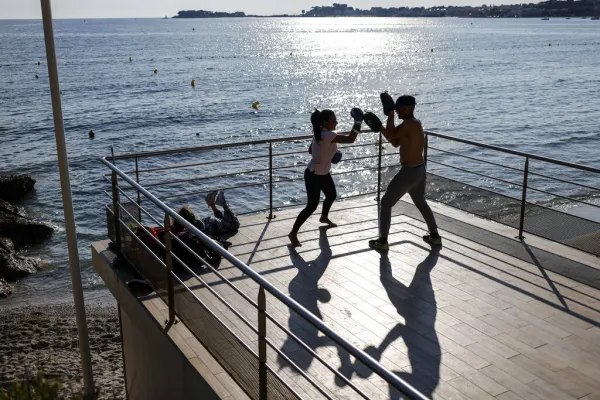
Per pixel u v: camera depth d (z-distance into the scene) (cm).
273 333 489
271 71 9344
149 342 536
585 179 2944
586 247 651
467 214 781
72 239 608
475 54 12794
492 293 564
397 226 752
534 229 693
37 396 350
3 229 2316
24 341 1424
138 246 568
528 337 483
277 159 3528
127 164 3456
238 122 4878
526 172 675
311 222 768
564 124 4431
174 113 5253
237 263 363
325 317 517
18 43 17725
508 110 5134
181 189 2845
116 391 1098
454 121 4672
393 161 3400
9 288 1920
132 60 11119
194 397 446
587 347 468
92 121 4862
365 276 604
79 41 19025
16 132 4459
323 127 667
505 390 411
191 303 458
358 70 9481
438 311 529
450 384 418
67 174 593
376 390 411
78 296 623
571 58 11325
